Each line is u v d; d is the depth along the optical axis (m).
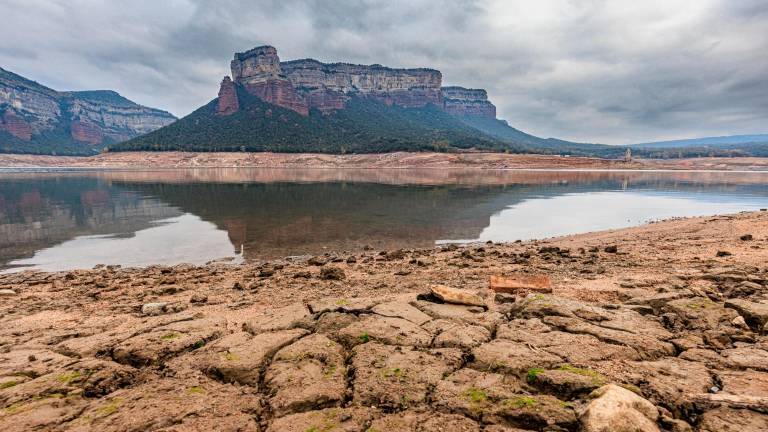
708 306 6.38
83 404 4.20
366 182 64.06
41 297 9.64
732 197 40.50
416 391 4.29
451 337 5.54
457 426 3.69
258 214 27.88
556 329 5.80
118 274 13.08
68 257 16.06
